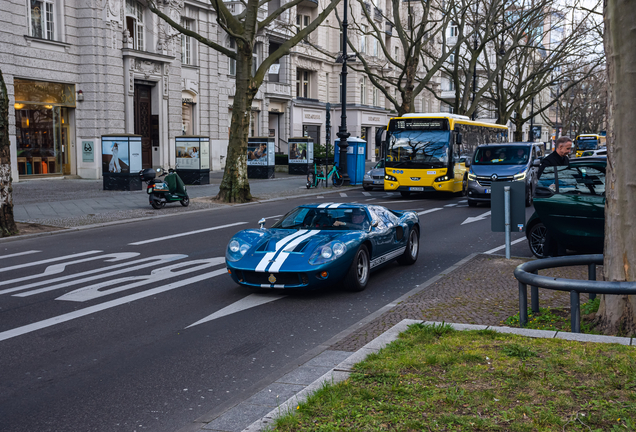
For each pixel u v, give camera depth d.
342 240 7.85
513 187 9.52
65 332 6.32
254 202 20.20
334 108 49.34
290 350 5.70
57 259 10.49
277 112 42.72
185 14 33.09
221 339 6.06
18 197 19.75
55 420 4.19
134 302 7.57
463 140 22.98
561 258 6.15
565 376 4.17
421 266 9.86
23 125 25.27
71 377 5.02
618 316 5.35
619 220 5.32
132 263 10.09
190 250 11.33
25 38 24.66
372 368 4.49
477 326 5.60
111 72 27.77
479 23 30.02
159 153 31.45
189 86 33.97
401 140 21.94
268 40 39.84
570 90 57.19
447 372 4.33
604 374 4.18
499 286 7.77
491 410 3.69
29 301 7.63
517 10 31.53
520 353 4.63
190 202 19.59
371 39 51.00
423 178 21.52
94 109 27.44
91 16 26.95
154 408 4.37
